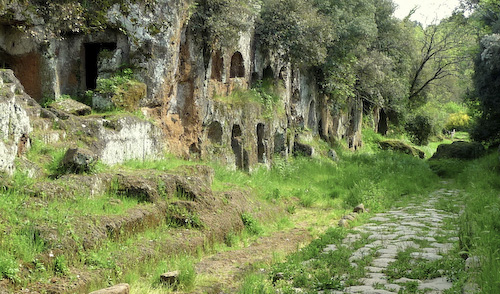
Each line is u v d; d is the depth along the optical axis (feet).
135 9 44.93
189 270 25.88
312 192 57.16
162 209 33.22
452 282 23.59
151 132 44.60
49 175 31.81
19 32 42.63
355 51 92.43
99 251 26.05
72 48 46.44
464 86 152.97
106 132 38.81
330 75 88.69
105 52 46.34
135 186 33.47
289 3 68.85
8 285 21.33
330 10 84.84
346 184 63.41
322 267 28.22
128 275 25.40
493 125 93.25
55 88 44.06
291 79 80.12
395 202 55.06
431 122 147.23
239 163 59.72
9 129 30.22
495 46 79.46
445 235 35.83
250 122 62.28
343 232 38.11
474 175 67.56
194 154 52.21
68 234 25.55
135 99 45.14
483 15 99.55
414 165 81.51
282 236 39.17
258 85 69.15
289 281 26.14
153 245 29.07
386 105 128.26
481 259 23.89
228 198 39.91
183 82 51.67
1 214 25.05
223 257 31.65
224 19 53.21
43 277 22.80
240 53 64.69
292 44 69.36
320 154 84.23
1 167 28.30
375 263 28.94
